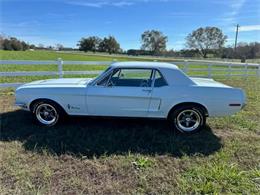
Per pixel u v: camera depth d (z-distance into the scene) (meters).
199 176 3.70
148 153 4.43
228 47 89.31
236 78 16.33
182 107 5.18
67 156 4.23
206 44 95.38
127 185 3.49
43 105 5.48
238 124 6.14
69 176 3.68
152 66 5.22
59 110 5.48
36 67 20.47
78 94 5.27
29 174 3.68
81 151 4.44
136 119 5.85
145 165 4.02
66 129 5.39
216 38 94.12
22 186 3.42
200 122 5.26
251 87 12.34
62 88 5.34
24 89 5.46
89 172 3.80
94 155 4.28
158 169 3.92
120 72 5.27
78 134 5.14
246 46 77.62
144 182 3.55
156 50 110.69
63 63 9.93
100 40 120.69
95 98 5.24
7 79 12.00
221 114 5.18
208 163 4.12
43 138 4.93
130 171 3.84
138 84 5.29
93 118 6.03
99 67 22.72
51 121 5.54
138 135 5.17
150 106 5.20
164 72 5.19
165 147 4.67
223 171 3.83
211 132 5.54
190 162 4.16
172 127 5.57
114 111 5.30
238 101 5.10
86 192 3.33
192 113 5.23
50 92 5.35
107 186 3.46
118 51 121.56
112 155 4.32
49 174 3.70
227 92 5.09
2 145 4.62
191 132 5.30
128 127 5.57
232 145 4.86
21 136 5.02
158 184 3.52
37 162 4.05
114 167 3.94
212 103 5.10
